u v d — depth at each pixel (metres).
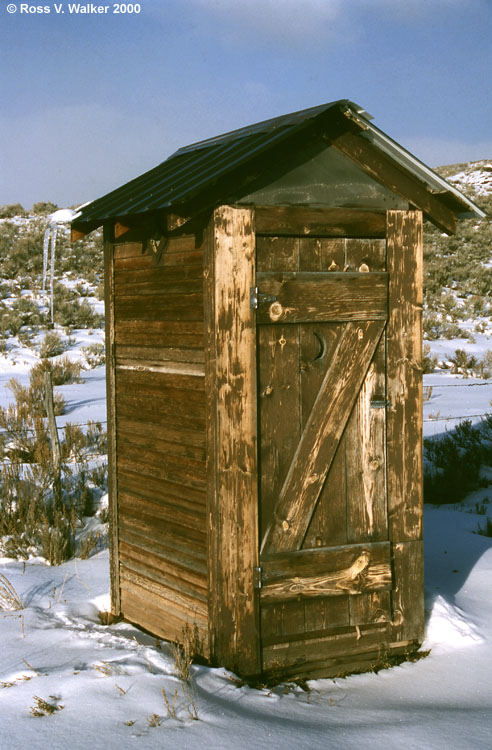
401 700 4.32
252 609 4.50
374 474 4.84
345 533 4.78
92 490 8.84
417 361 4.91
